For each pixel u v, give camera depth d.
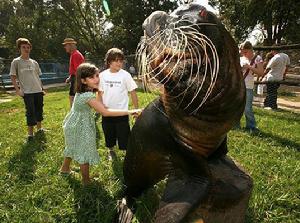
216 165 1.53
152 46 1.19
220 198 1.38
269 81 5.85
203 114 1.21
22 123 4.47
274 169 2.54
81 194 2.13
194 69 1.17
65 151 2.29
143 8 20.48
